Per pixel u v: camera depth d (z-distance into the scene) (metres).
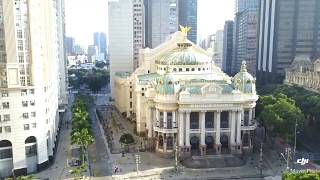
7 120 128.25
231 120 153.38
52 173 134.62
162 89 151.12
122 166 142.50
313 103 188.62
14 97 128.38
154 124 160.38
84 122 158.25
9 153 131.50
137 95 181.00
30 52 129.12
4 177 131.38
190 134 153.25
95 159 150.50
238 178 130.88
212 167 141.38
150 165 143.88
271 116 156.00
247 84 158.38
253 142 163.12
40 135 136.38
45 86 144.25
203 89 149.00
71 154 157.25
